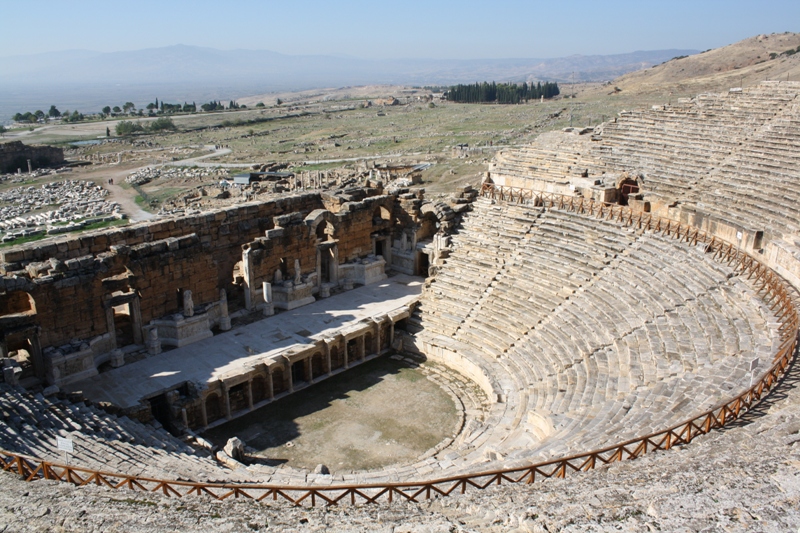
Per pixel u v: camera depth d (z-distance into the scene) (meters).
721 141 47.91
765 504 12.95
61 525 14.49
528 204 49.00
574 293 38.78
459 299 44.31
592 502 13.96
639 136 54.59
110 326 36.81
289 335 41.22
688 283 33.84
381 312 44.84
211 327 41.81
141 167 146.62
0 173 145.00
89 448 24.86
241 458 31.11
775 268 34.03
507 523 13.64
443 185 87.44
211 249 41.16
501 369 37.59
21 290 32.47
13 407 26.64
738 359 25.11
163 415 34.47
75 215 95.06
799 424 17.39
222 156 153.75
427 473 26.62
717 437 18.20
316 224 46.88
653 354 28.72
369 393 38.72
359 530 13.91
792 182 39.19
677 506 13.20
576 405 28.47
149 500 15.80
